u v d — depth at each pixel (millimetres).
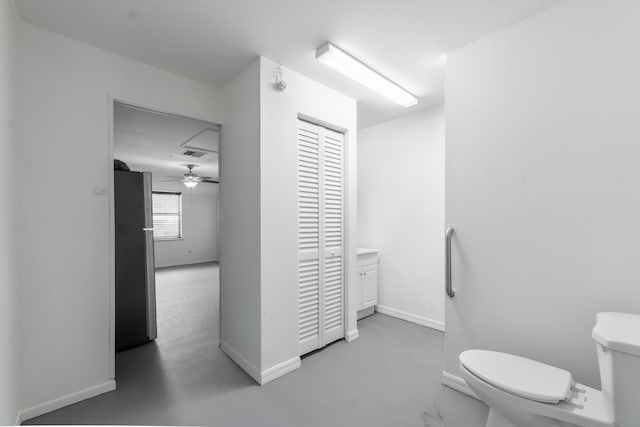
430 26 1671
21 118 1584
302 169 2275
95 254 1824
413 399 1761
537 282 1561
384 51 1924
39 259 1637
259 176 1953
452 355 1896
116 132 3422
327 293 2463
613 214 1345
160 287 4785
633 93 1297
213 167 5785
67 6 1487
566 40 1468
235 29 1696
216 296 4207
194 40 1797
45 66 1668
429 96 2645
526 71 1599
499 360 1397
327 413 1631
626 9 1312
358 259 3121
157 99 2104
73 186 1754
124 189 2479
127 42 1809
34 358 1612
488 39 1749
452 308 1896
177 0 1455
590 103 1402
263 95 1972
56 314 1686
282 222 2078
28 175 1605
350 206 2639
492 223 1725
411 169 3129
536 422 1176
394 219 3279
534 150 1572
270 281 1995
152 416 1607
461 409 1666
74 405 1703
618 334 1067
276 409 1666
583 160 1422
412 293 3105
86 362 1779
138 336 2518
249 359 2057
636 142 1290
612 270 1344
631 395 1006
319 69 2148
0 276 1208
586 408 1112
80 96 1786
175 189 7230
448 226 1910
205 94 2355
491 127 1730
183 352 2396
